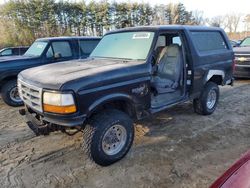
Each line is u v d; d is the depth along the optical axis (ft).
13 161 12.38
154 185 10.34
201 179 10.62
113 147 11.84
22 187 10.43
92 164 12.01
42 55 22.98
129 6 127.85
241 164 6.75
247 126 16.10
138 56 13.44
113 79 11.28
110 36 16.02
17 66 21.35
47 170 11.60
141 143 13.91
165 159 12.21
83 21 120.06
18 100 21.50
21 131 15.99
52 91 10.25
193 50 15.66
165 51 16.16
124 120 11.80
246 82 30.09
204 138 14.38
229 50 19.24
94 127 10.98
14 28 97.76
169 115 18.12
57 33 103.04
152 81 13.94
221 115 18.17
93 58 15.29
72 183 10.64
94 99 10.69
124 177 10.93
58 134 15.30
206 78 16.81
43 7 104.47
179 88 15.88
